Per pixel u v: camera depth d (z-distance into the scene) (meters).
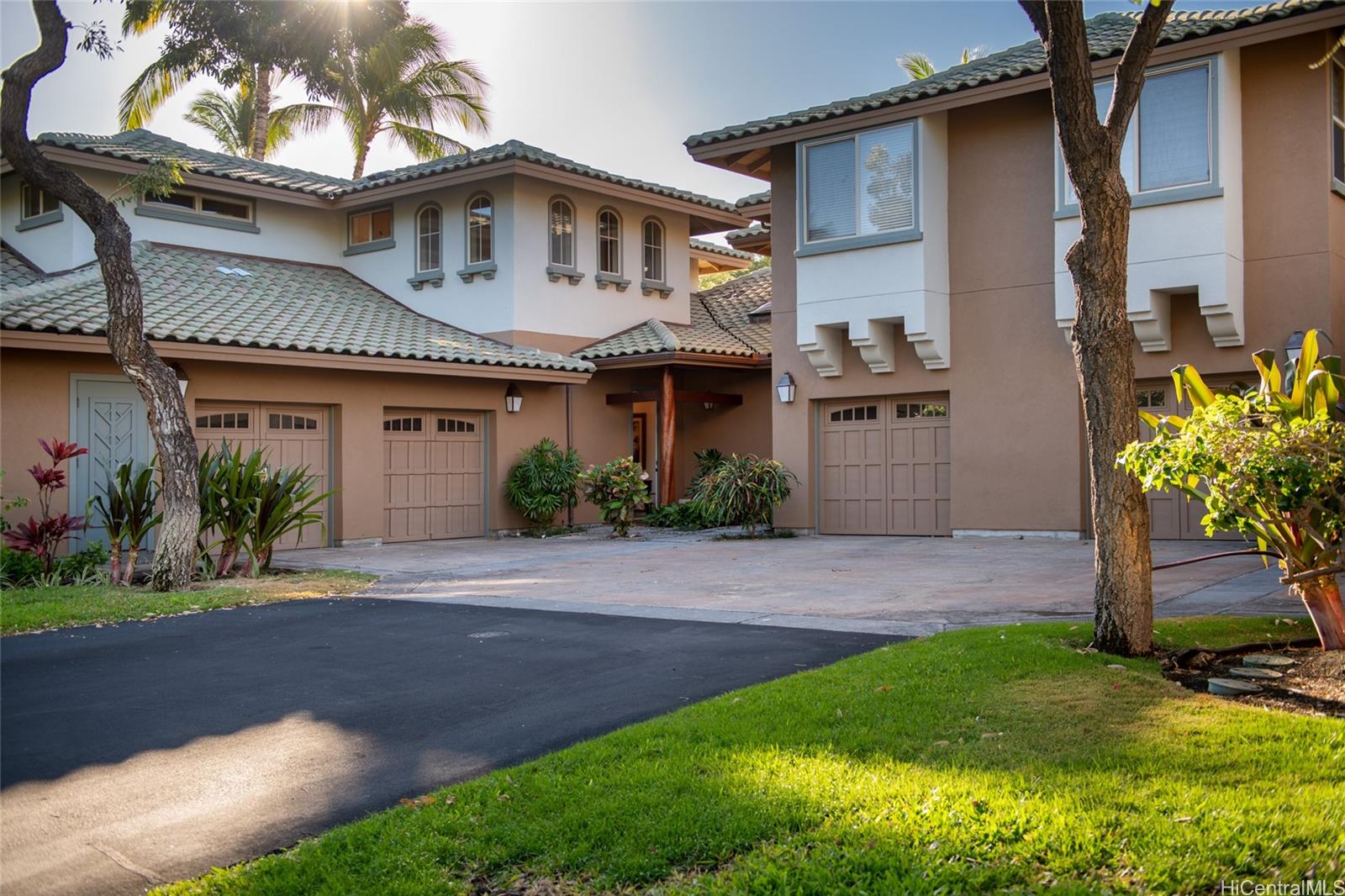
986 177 15.59
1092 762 4.41
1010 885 3.38
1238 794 3.95
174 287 16.94
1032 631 7.31
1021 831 3.71
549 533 19.20
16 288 15.80
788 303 17.59
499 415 18.98
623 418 21.53
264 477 12.70
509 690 6.37
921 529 16.53
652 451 22.20
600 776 4.50
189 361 14.80
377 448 17.19
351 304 19.45
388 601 10.36
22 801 4.53
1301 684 5.67
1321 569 6.13
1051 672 6.02
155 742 5.38
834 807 4.01
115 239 10.98
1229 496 6.11
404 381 17.56
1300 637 6.79
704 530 18.66
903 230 15.51
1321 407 6.23
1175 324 13.94
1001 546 14.31
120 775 4.86
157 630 8.72
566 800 4.22
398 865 3.71
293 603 10.34
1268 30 12.44
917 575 11.35
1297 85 13.07
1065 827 3.70
